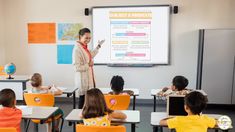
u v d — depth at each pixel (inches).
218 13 209.6
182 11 212.8
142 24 217.6
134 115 103.3
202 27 212.4
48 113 106.0
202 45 199.0
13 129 82.8
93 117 88.0
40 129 163.6
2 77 182.4
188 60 217.2
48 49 232.1
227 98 201.2
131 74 225.3
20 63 237.0
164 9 213.5
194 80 218.5
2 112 94.1
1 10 230.2
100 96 89.4
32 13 229.6
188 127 83.2
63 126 166.4
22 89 179.5
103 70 227.3
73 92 152.3
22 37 233.9
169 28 215.2
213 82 201.2
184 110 95.9
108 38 222.2
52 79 234.8
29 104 134.1
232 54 196.4
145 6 215.3
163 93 136.9
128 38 220.4
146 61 221.1
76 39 227.3
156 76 222.5
